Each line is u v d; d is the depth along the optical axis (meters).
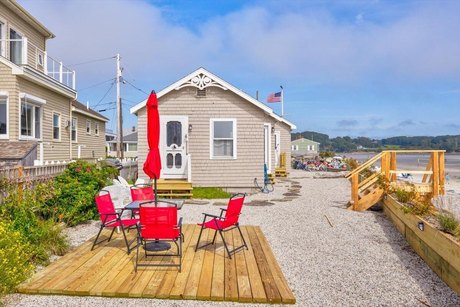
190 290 4.29
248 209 10.34
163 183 12.28
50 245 5.75
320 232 7.66
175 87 13.52
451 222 5.19
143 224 5.02
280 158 23.39
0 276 4.07
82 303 4.06
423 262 5.77
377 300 4.35
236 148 13.81
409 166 41.34
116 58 25.70
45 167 8.34
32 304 4.02
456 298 4.43
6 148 10.80
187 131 13.68
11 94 12.89
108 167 10.67
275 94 26.19
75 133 22.11
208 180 13.75
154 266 5.12
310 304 4.19
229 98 13.77
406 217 7.04
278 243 6.78
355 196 10.17
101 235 6.93
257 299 4.13
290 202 11.72
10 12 15.41
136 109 13.54
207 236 6.89
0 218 5.68
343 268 5.46
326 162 30.39
